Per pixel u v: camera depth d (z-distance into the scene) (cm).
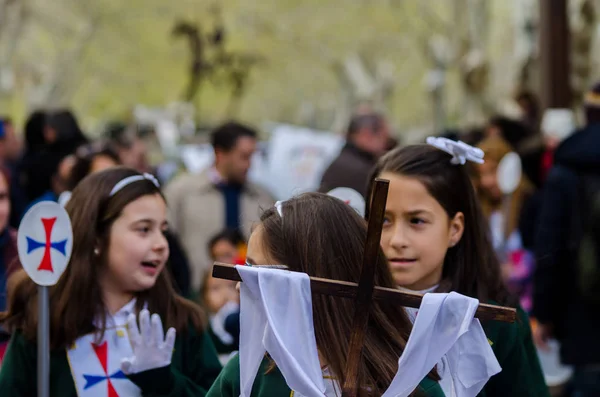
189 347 764
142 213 758
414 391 546
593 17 2775
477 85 4038
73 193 769
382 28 7288
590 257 1130
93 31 6919
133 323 685
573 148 1153
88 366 745
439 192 712
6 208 998
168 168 2608
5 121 1681
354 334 519
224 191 1542
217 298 1252
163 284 771
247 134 1529
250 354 525
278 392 554
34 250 718
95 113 9312
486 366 527
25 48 7394
